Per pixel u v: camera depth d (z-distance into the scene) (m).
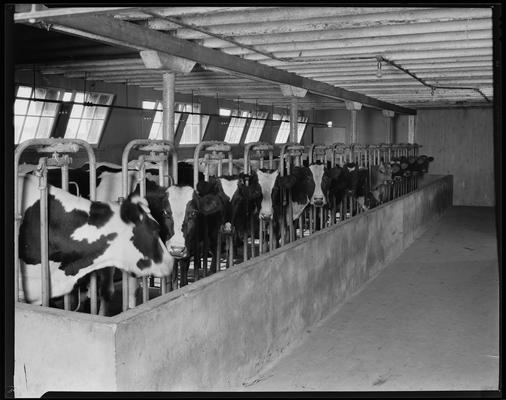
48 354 2.92
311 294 5.37
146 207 3.99
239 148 17.56
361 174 10.14
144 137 12.95
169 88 5.31
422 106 15.13
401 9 4.54
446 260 8.70
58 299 4.29
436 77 8.62
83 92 10.70
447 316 5.81
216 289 3.64
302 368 4.39
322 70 7.59
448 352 4.77
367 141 18.20
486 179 16.20
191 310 3.34
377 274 7.75
